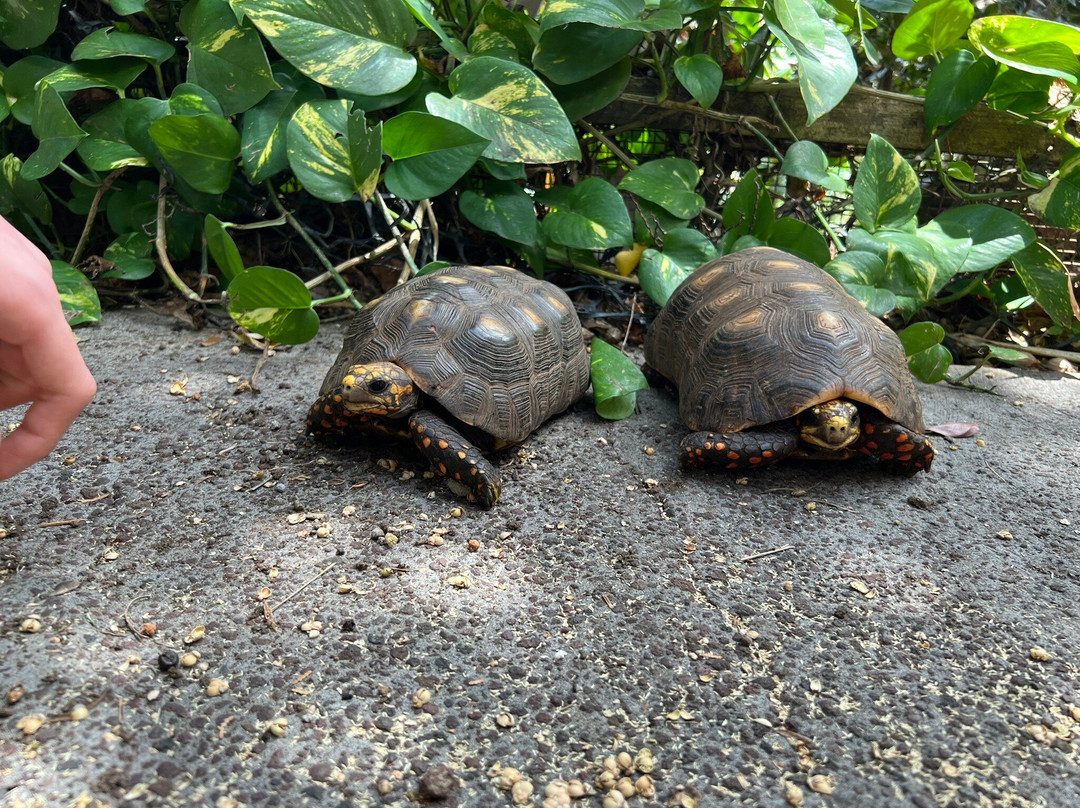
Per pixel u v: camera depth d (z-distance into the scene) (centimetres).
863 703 44
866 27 116
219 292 100
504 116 90
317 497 60
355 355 66
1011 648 49
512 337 67
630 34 97
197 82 88
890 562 57
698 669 46
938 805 38
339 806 36
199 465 64
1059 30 95
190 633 46
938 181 112
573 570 54
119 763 37
